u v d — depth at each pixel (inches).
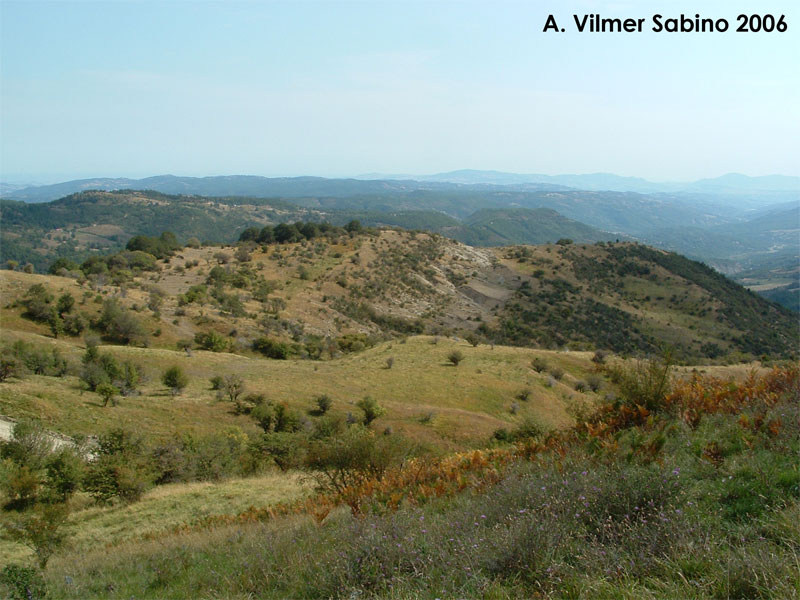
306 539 239.5
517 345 3752.5
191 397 1558.8
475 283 5403.5
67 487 722.2
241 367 2113.7
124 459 789.2
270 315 3341.5
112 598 236.2
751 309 4936.0
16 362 1403.8
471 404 1731.1
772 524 144.7
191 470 885.8
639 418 287.4
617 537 154.7
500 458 311.3
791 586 112.7
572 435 299.6
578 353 2409.0
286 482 716.0
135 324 2381.9
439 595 140.3
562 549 152.5
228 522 411.8
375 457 417.7
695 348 3873.0
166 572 260.4
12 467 751.7
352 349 3009.4
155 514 601.0
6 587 243.0
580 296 5073.8
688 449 223.8
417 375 1983.3
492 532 171.3
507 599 135.1
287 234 5693.9
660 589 126.0
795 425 217.5
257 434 1213.1
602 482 183.8
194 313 2928.2
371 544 185.0
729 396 287.4
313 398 1644.9
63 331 2265.0
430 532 190.5
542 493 190.4
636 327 4350.4
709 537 141.2
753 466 187.5
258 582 203.8
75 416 1151.6
